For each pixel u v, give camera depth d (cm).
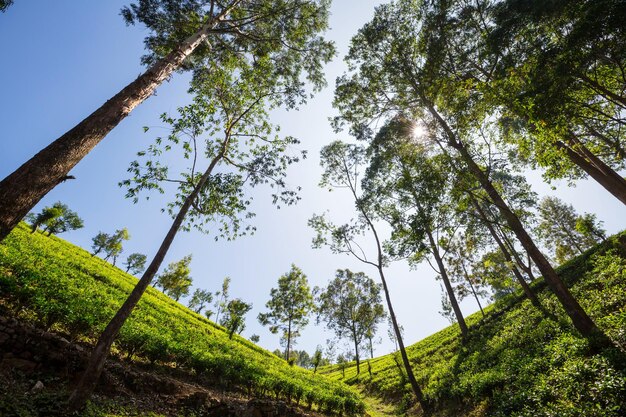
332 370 5866
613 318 1071
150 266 924
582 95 1281
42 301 891
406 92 1903
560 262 4172
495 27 1559
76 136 672
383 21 1870
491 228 2408
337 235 2336
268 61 1661
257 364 1903
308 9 1586
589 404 725
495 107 1309
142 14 1360
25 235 2238
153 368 1103
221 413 1012
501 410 993
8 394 615
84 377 698
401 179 1700
